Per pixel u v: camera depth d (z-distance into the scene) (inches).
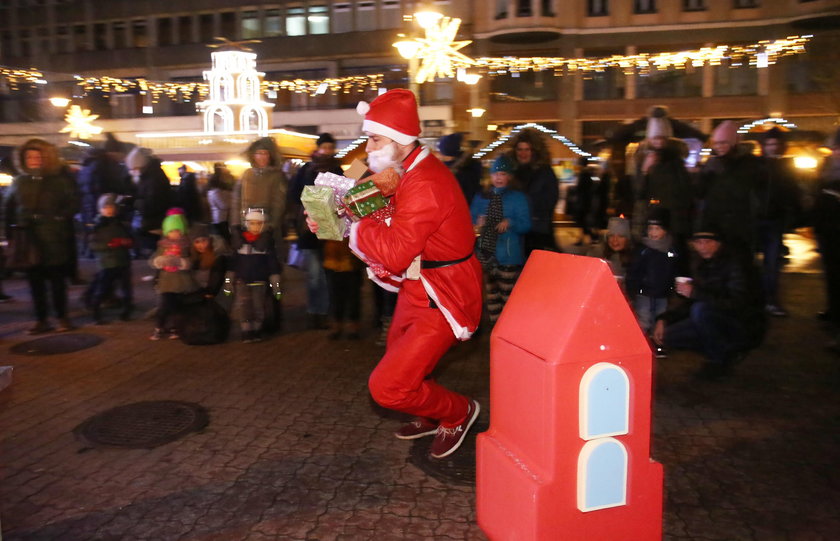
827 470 145.2
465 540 120.1
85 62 1487.5
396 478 143.5
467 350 240.5
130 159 422.9
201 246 261.6
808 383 199.6
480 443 98.5
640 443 85.7
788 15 1119.6
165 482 142.6
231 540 120.7
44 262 260.2
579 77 1211.9
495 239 245.1
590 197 457.7
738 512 128.6
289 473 146.2
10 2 1488.7
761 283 205.9
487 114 1237.1
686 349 215.2
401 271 130.5
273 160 263.7
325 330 271.3
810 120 1139.3
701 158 418.3
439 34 702.5
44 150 258.4
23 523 127.0
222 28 1422.2
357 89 1346.0
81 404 188.7
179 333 248.8
